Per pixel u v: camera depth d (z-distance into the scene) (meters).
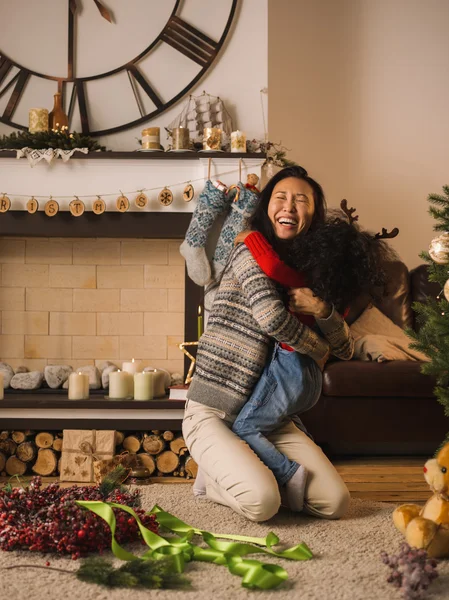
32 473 3.29
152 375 3.34
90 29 3.70
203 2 3.67
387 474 3.20
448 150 4.59
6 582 1.69
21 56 3.71
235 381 2.39
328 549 1.98
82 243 3.82
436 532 1.87
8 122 3.70
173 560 1.77
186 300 3.53
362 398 3.54
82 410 3.26
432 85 4.59
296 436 2.44
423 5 4.59
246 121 3.66
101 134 3.69
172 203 3.43
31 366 3.82
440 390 2.51
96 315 3.83
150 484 3.06
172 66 3.68
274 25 4.55
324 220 2.51
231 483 2.25
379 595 1.63
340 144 4.55
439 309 2.45
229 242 3.14
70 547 1.87
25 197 3.41
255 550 1.90
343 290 2.28
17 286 3.82
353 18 4.56
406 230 4.56
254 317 2.29
